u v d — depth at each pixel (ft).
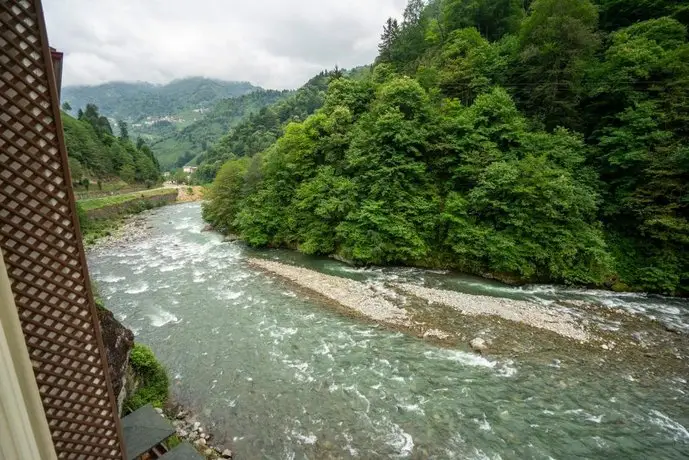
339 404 38.45
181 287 73.56
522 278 72.54
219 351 49.08
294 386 41.57
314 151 101.81
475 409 37.68
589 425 35.45
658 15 91.25
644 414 36.86
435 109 92.27
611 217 76.23
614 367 44.80
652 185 68.69
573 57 82.99
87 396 15.24
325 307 63.16
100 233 129.08
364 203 85.61
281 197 106.83
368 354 48.19
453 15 138.31
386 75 122.42
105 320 32.73
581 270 69.82
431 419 36.24
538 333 52.95
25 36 11.46
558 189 68.95
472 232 75.66
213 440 33.50
